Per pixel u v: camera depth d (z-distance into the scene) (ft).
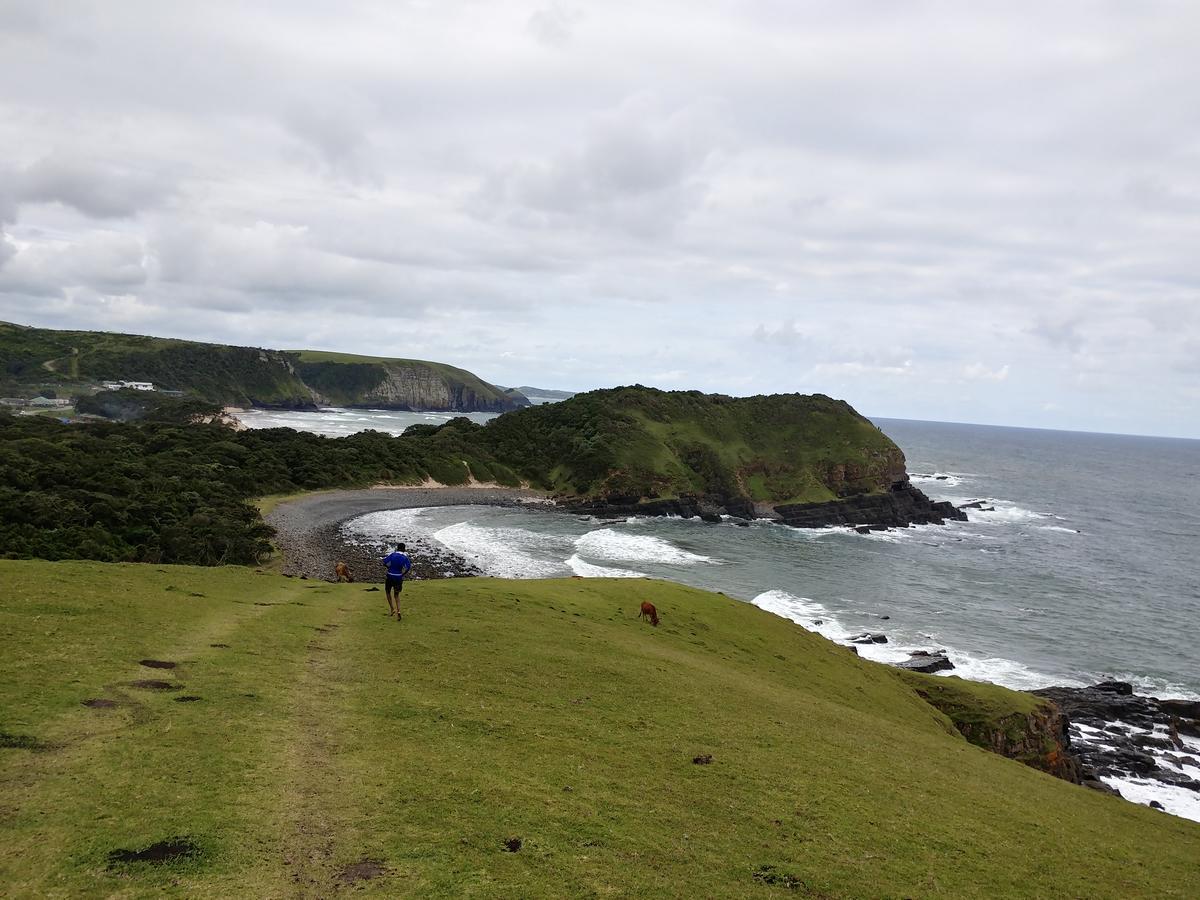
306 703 57.00
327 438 527.81
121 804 35.58
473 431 623.36
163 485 285.84
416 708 59.62
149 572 108.68
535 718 62.28
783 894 38.65
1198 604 336.90
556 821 42.14
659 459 541.75
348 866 33.42
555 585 150.82
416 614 102.27
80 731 43.62
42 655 57.21
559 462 575.79
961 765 86.28
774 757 64.18
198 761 42.14
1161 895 51.29
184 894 28.96
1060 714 168.25
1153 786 157.28
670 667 95.14
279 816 37.24
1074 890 48.24
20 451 276.62
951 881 45.03
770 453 591.37
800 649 146.82
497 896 32.73
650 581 173.68
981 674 224.12
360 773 44.47
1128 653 258.16
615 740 60.23
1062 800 82.89
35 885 27.96
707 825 46.06
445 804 41.75
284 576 136.67
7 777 36.42
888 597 309.83
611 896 34.68
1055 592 342.44
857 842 48.14
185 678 57.88
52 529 194.59
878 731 93.50
